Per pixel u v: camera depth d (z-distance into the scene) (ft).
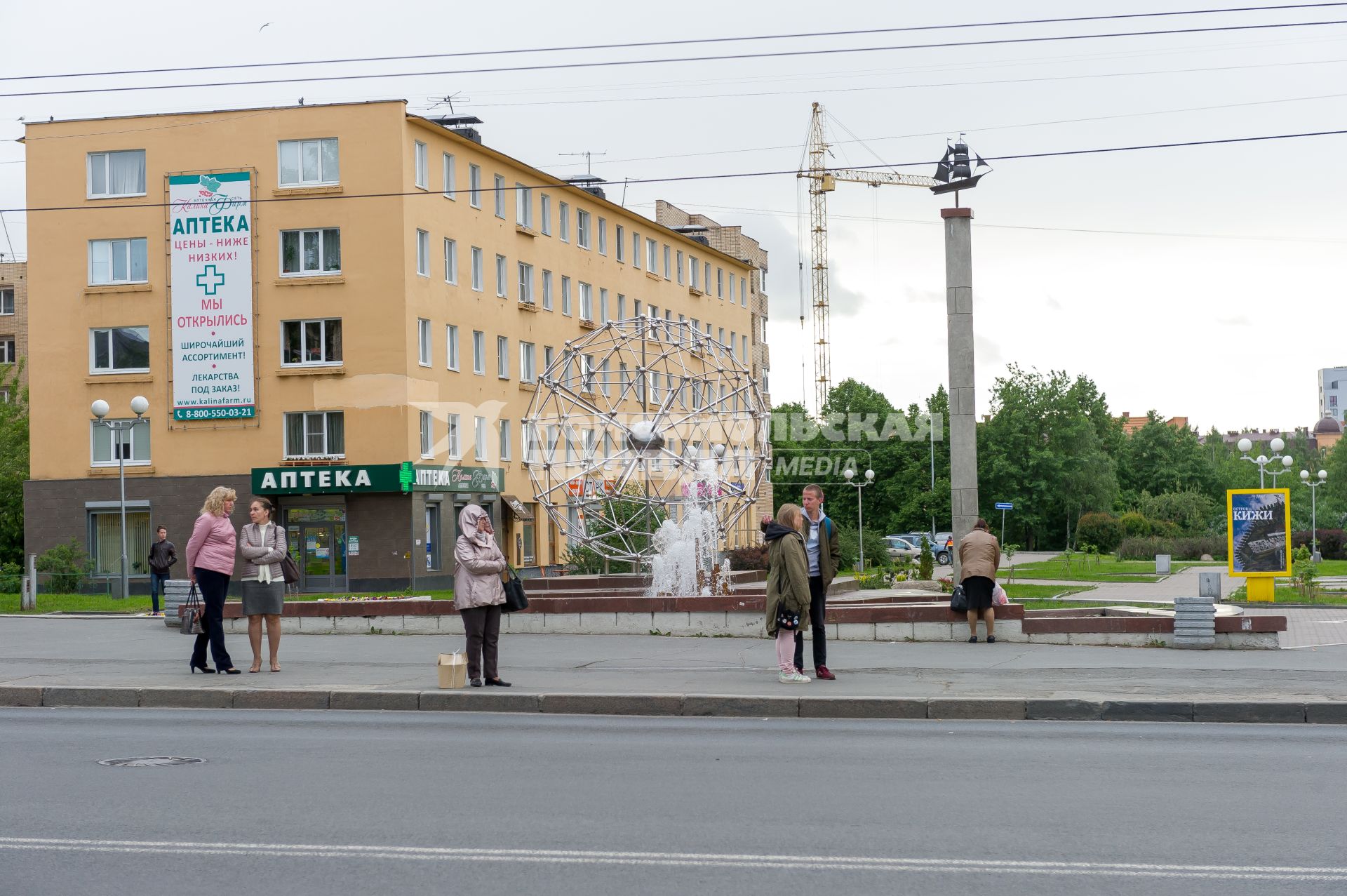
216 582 51.16
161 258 153.79
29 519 155.53
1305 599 106.42
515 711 43.80
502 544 175.11
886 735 37.27
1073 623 63.57
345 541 150.10
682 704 42.93
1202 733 37.70
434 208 158.10
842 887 20.35
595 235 208.33
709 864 21.76
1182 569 173.58
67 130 155.63
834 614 65.51
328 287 150.61
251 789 28.50
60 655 60.18
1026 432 345.10
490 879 20.93
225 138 152.66
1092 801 26.91
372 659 57.16
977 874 21.11
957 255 93.71
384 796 27.73
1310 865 21.59
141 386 153.79
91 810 26.35
